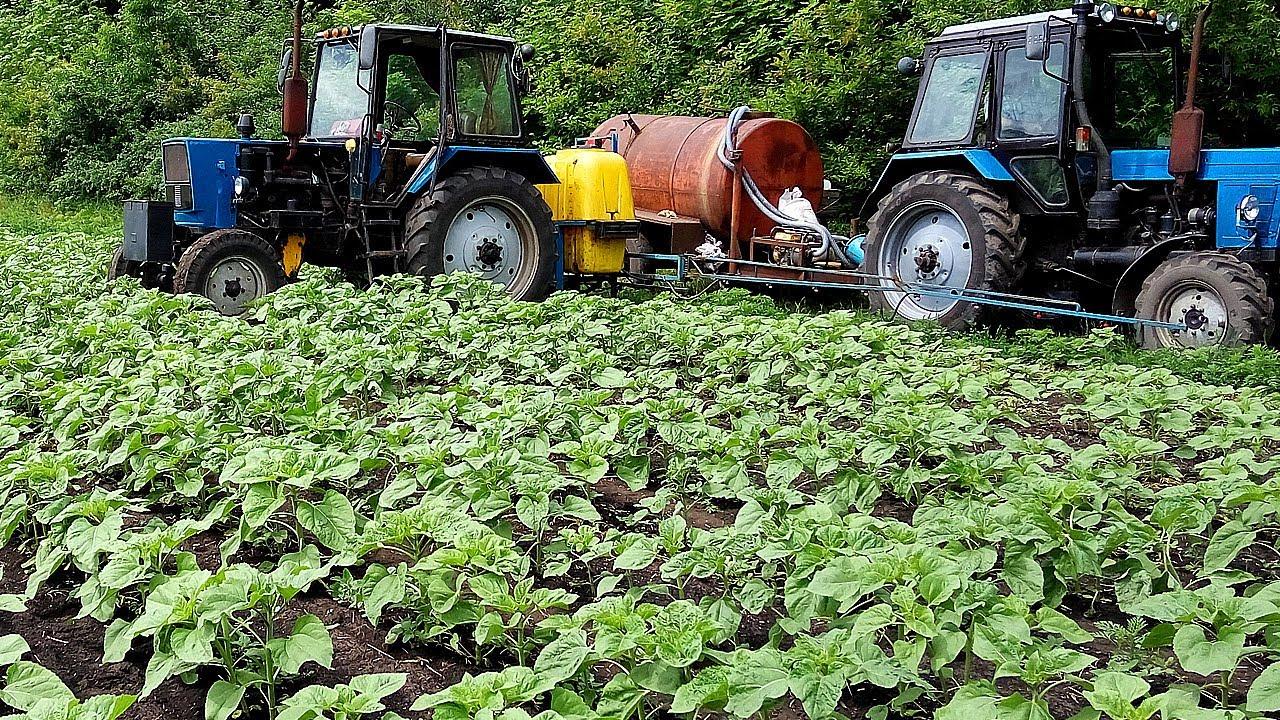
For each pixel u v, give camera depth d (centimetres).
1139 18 930
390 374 662
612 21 1611
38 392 595
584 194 1090
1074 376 698
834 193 1298
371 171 993
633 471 489
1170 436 625
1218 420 634
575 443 475
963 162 993
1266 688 270
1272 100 1173
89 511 391
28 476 438
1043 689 305
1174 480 551
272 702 328
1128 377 655
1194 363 755
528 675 283
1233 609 302
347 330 789
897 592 306
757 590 362
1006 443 522
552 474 441
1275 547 464
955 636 304
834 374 655
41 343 707
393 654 371
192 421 527
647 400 534
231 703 318
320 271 895
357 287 1017
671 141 1188
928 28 1335
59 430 508
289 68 1005
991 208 930
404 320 771
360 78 985
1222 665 285
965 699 276
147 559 357
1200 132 865
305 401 548
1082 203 926
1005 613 312
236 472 412
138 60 2145
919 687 323
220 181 954
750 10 1566
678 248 1152
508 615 389
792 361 705
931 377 652
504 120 1051
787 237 1089
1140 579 384
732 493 454
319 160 989
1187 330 846
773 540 366
